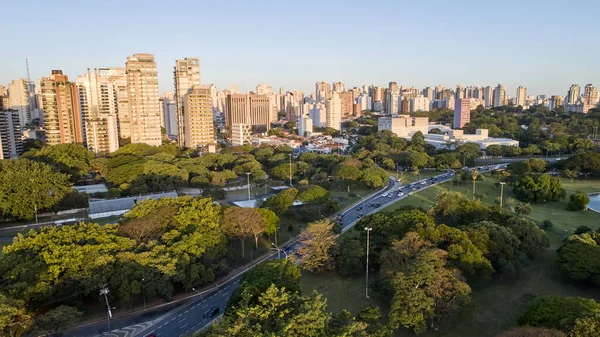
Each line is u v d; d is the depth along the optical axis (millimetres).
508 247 110375
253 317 68500
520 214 161500
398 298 85250
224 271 117062
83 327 89938
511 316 91125
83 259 95188
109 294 95375
